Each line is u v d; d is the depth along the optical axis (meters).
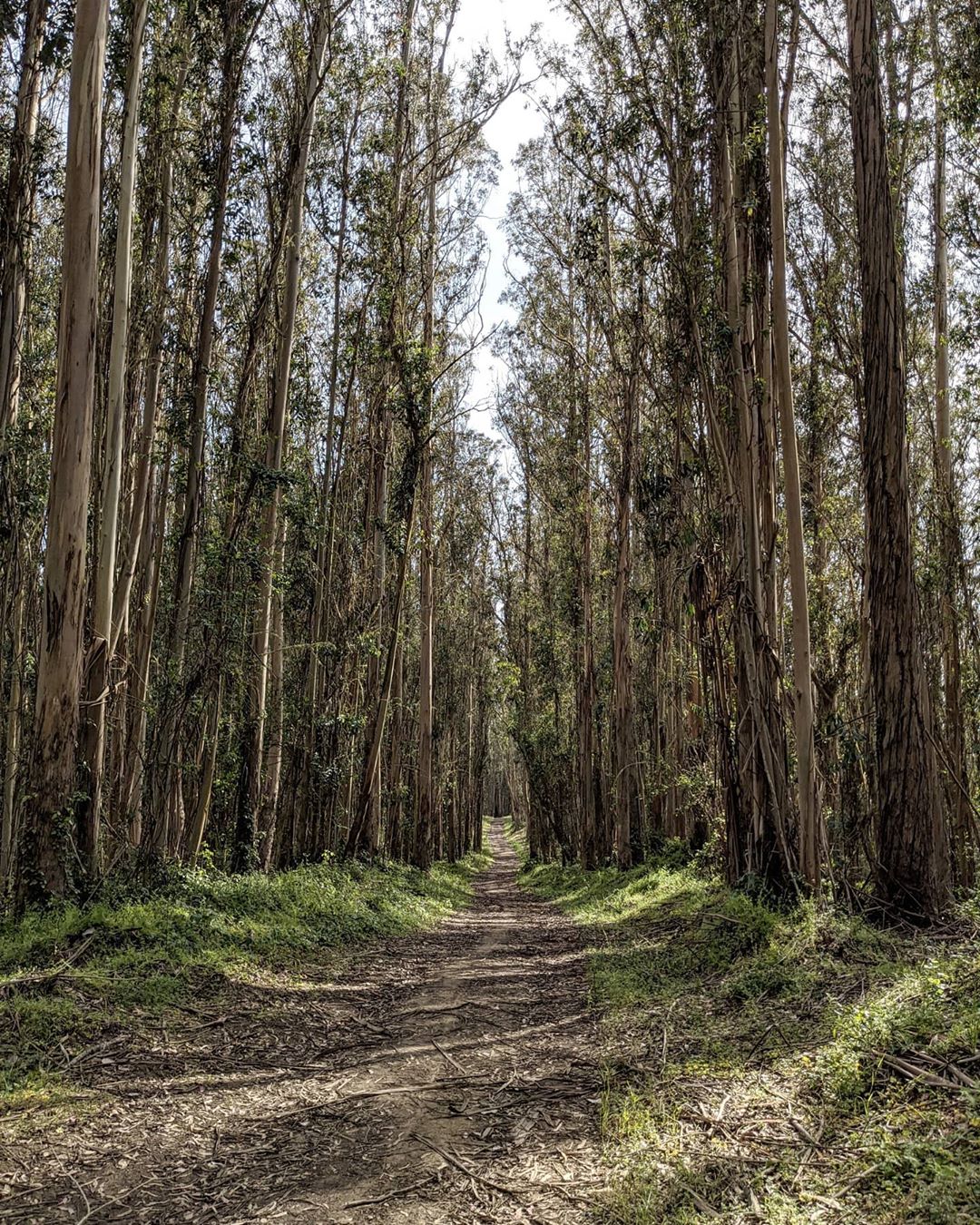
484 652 41.88
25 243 11.12
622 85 11.79
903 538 8.98
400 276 18.77
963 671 15.38
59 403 8.84
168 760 10.95
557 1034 7.43
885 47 13.84
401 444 22.58
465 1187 4.32
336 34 15.73
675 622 18.20
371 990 9.38
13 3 10.40
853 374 14.68
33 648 13.98
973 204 14.70
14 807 11.84
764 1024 6.48
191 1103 5.48
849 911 8.81
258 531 14.53
